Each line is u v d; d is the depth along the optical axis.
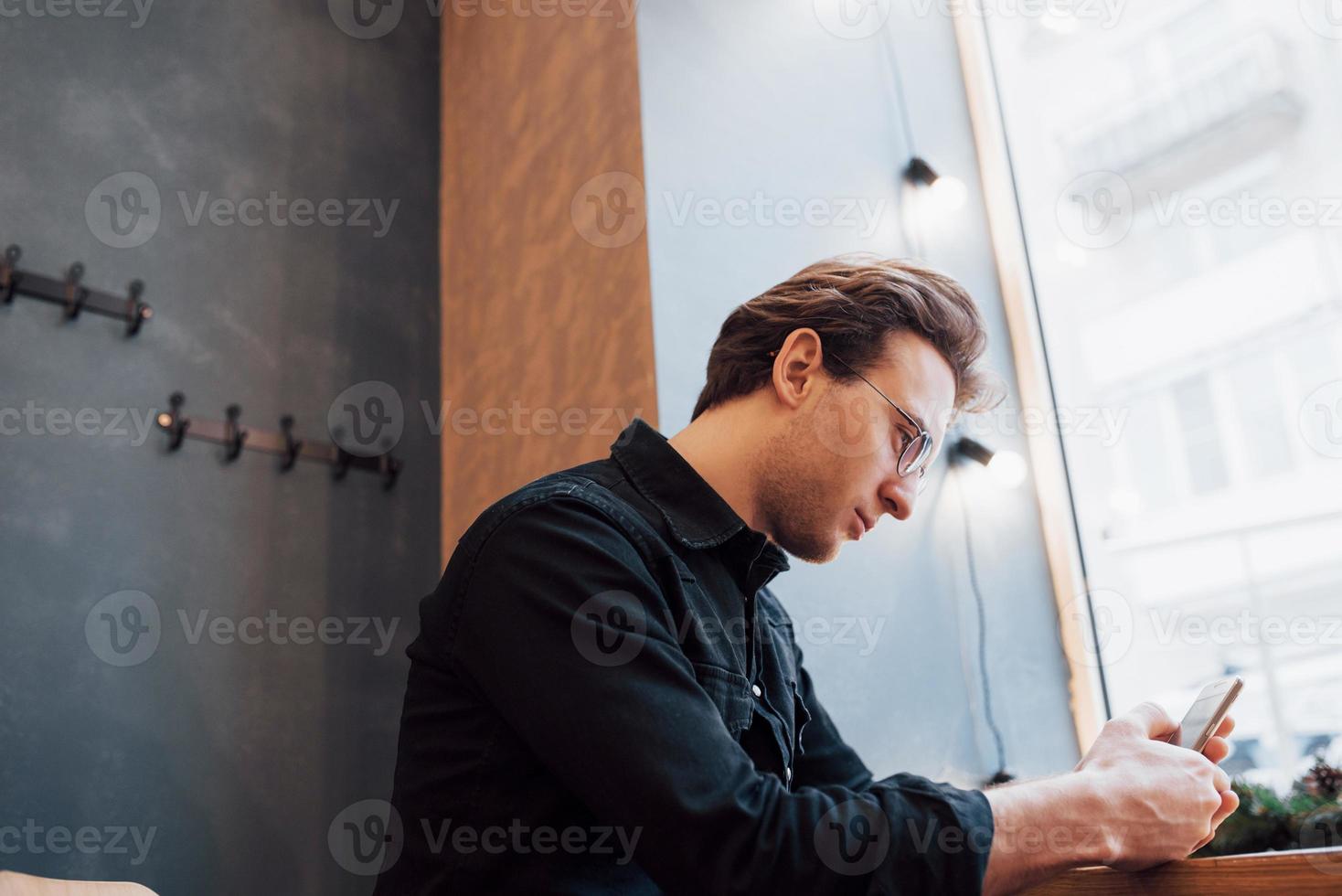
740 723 0.97
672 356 1.84
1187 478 2.12
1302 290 2.02
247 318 2.24
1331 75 2.04
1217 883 0.76
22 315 1.96
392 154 2.59
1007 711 2.04
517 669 0.83
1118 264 2.29
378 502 2.30
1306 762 1.68
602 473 1.03
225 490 2.10
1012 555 2.19
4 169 2.01
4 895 1.07
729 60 2.13
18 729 1.76
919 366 1.09
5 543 1.84
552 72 2.28
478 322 2.39
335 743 2.09
